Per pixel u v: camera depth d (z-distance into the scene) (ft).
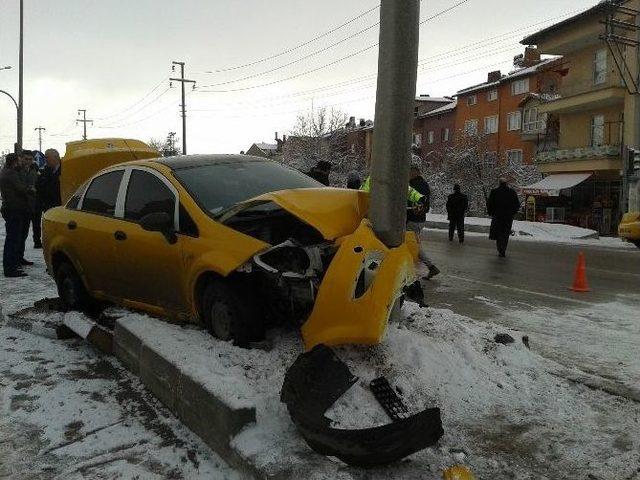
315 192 14.07
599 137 103.81
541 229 74.13
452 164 130.82
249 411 10.39
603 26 93.56
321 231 12.55
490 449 10.40
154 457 10.66
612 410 11.92
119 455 10.76
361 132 205.57
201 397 11.16
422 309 16.71
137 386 13.84
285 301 13.46
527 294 27.50
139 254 15.92
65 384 14.03
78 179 31.37
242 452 9.80
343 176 158.51
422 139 198.80
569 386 12.99
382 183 12.63
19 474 10.18
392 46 12.45
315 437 9.45
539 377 13.32
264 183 16.74
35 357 16.01
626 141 92.27
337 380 11.18
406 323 14.90
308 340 11.84
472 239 61.52
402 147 12.60
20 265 31.35
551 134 129.70
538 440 10.71
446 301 25.52
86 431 11.70
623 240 59.47
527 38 108.47
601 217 97.71
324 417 10.30
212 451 10.80
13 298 22.98
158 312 16.19
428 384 12.19
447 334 14.40
